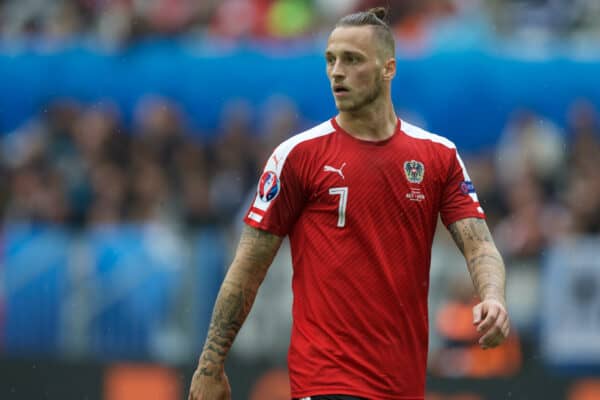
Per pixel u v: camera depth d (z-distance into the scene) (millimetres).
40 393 32719
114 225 36906
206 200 37062
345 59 15562
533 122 38156
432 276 31938
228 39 44438
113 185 38344
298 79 39094
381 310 15359
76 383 32625
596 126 38562
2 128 41312
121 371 32375
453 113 38250
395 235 15477
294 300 15859
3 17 47125
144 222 37250
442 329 31672
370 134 15695
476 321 14648
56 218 38562
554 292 31734
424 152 15797
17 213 39094
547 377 30688
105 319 33281
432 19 43719
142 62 40781
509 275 32219
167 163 38875
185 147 39062
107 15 45969
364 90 15516
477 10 44188
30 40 45375
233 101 39406
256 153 38188
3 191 39812
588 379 30547
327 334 15391
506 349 31641
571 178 37531
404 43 41188
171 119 39688
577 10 44562
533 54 39250
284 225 15703
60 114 40781
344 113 15758
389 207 15477
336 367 15312
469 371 31500
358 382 15258
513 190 36781
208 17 45438
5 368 33031
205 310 32969
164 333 32938
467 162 37531
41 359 32875
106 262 33500
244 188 37719
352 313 15344
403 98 38500
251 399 31609
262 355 31922
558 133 38500
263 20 45344
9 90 41281
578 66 38844
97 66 41000
